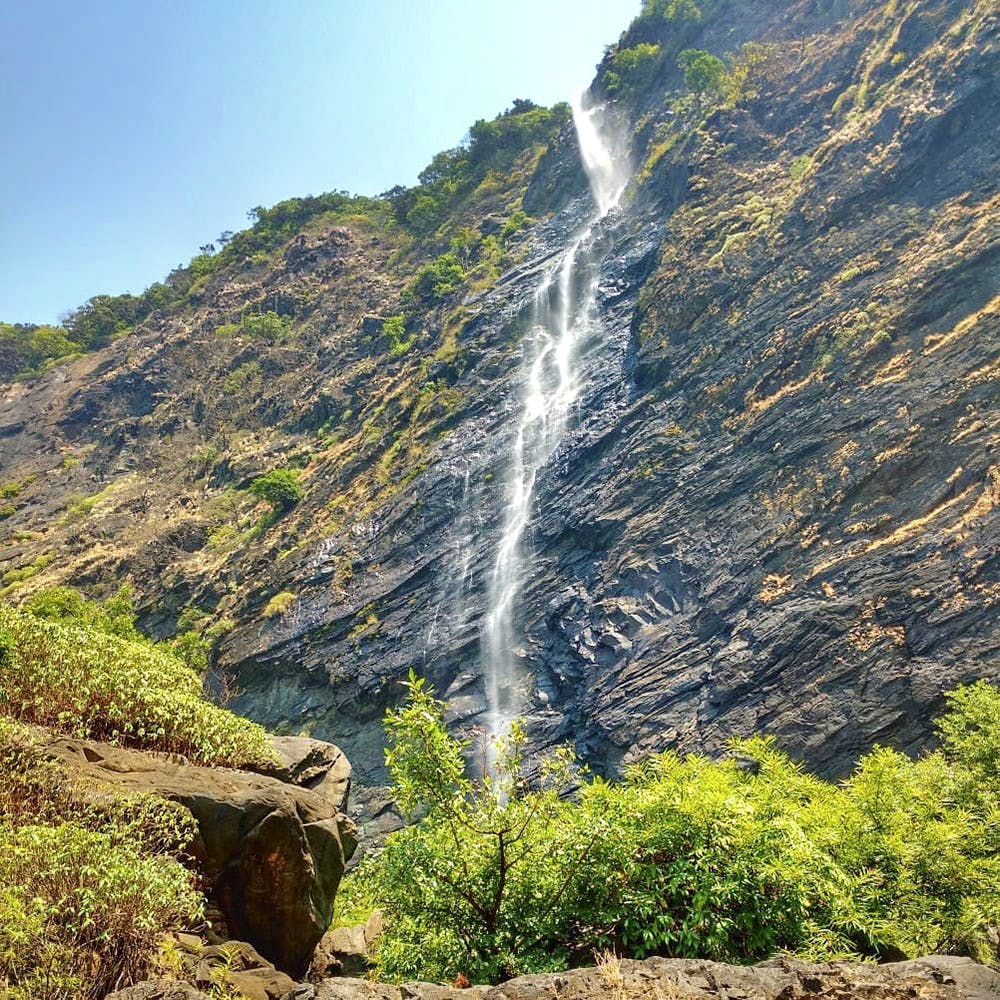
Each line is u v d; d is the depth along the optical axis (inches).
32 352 4638.3
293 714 1512.1
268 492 2097.7
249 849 361.4
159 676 501.7
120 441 3294.8
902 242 1261.1
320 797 438.0
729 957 289.3
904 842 342.3
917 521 940.6
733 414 1274.6
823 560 985.5
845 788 472.4
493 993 227.0
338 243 3779.5
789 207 1485.0
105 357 4168.3
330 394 2571.4
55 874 265.1
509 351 2025.1
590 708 1066.1
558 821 325.7
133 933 269.7
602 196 2472.9
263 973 317.4
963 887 325.7
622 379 1576.0
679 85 2454.5
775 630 950.4
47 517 2974.9
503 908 317.4
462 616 1396.4
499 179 3442.4
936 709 791.1
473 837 330.6
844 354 1176.8
